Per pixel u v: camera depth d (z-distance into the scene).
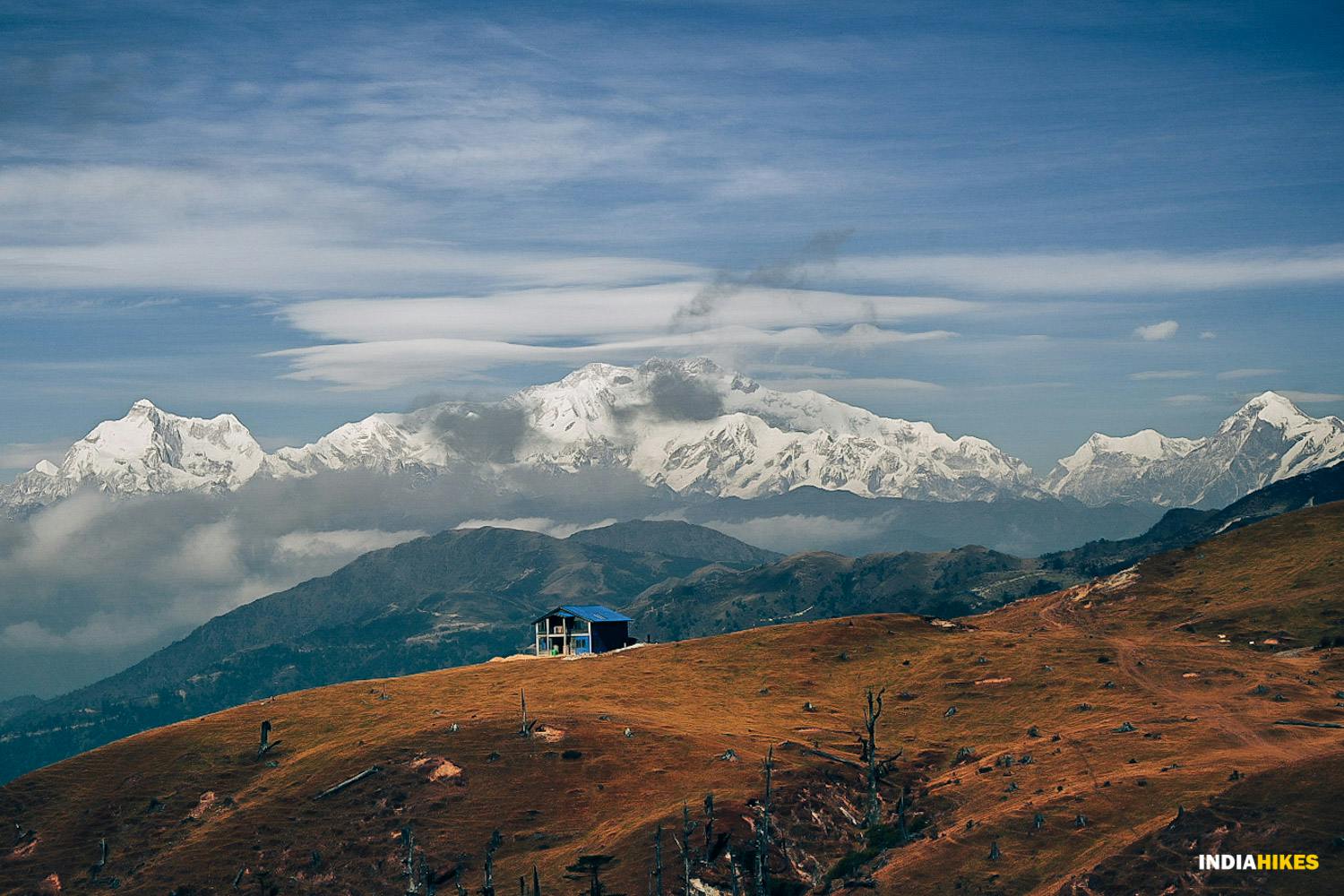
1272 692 165.38
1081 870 111.44
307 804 161.38
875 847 132.12
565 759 164.12
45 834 167.88
